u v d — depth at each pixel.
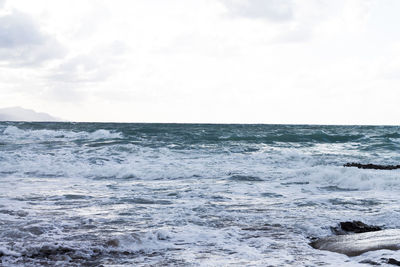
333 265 3.39
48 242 4.25
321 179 10.54
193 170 12.36
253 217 5.90
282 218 5.81
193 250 4.08
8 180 10.78
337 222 5.40
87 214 6.12
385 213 6.07
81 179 11.21
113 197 7.95
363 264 3.38
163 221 5.59
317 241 4.45
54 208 6.68
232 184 9.98
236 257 3.76
